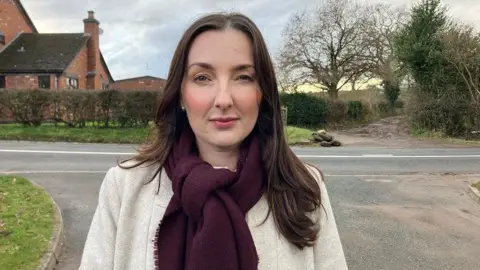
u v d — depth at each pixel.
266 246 1.16
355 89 31.45
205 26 1.18
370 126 25.52
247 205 1.16
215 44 1.17
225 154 1.24
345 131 22.88
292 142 15.80
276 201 1.20
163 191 1.23
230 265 1.05
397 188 7.84
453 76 18.56
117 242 1.21
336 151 13.51
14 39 29.66
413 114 20.05
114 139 14.89
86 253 1.21
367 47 29.95
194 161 1.18
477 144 15.96
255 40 1.19
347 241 4.89
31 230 4.51
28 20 31.20
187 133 1.28
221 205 1.10
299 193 1.24
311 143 15.95
